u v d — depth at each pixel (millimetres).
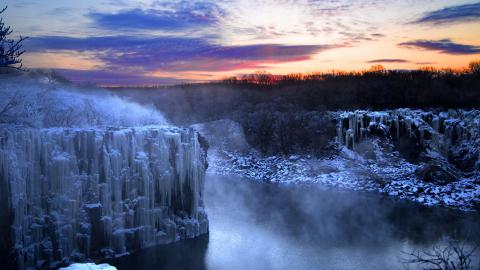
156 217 18750
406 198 30594
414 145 40812
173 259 17328
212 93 66375
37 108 19531
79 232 16297
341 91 62750
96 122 22000
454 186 31516
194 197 20266
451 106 51844
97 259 16688
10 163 14695
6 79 21281
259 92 70625
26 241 15016
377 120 42969
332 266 17203
